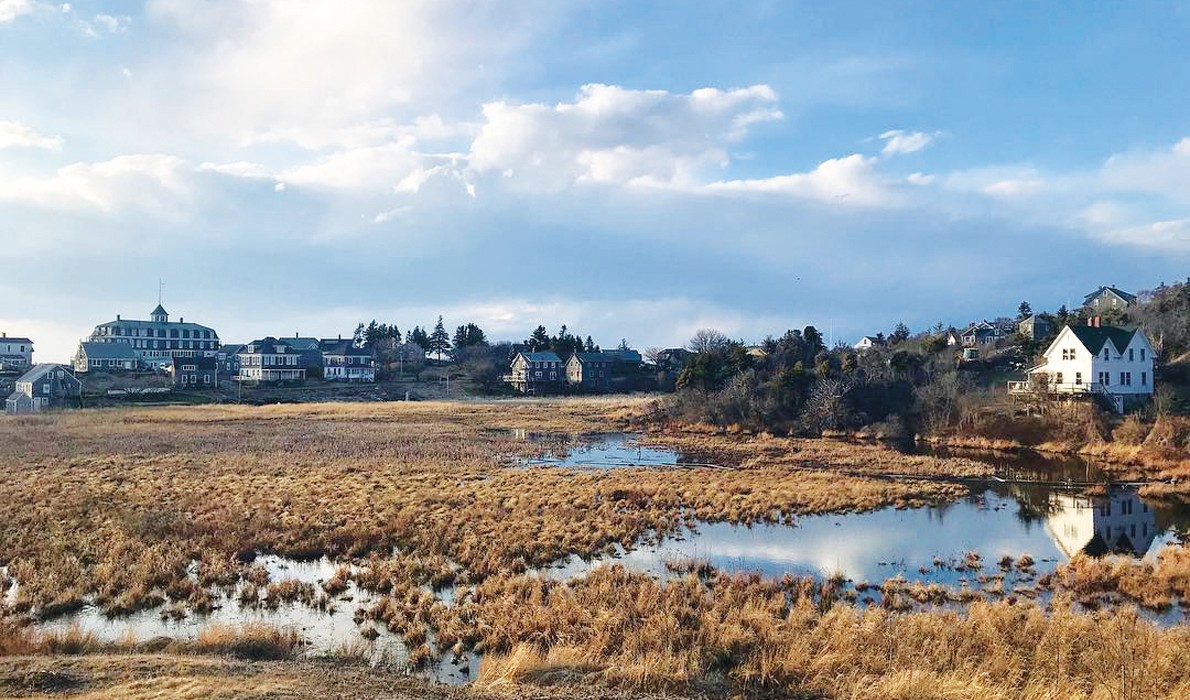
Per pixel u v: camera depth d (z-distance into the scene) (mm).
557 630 16984
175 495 32969
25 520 27188
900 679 13586
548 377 133000
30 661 13422
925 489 38906
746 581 21453
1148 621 17734
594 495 34781
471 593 20312
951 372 72312
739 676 14625
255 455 47594
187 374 116938
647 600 18625
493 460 47625
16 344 135500
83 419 73000
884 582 22484
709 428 73000
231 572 21859
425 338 181125
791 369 77938
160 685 12094
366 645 16891
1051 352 66250
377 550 24734
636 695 13547
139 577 20703
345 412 84688
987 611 17672
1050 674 14375
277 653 15797
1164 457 48312
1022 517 33062
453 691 13281
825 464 49250
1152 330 76062
